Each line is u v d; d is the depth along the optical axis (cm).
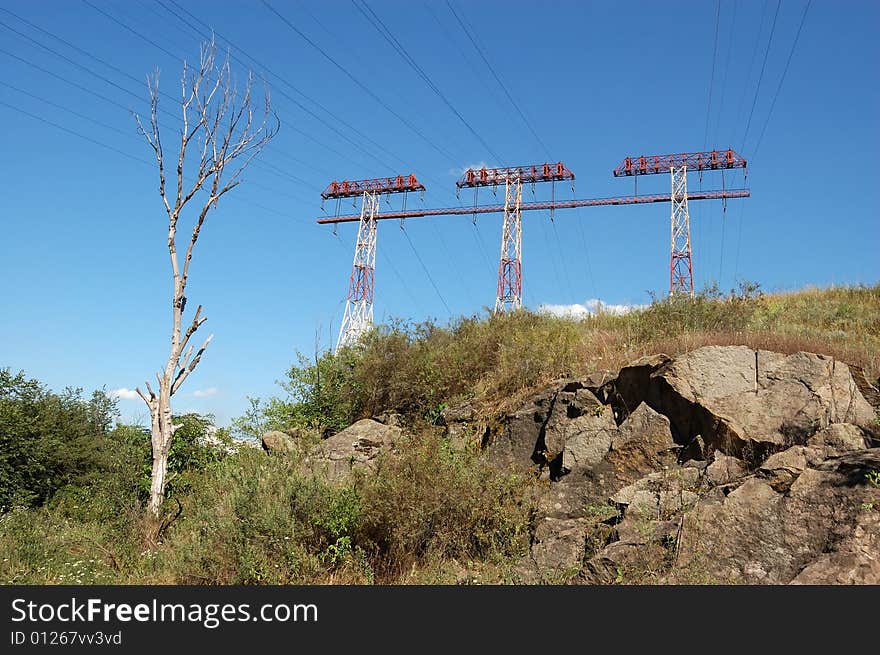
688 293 1469
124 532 1071
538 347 1320
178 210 1297
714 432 891
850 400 895
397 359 1497
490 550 838
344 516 873
